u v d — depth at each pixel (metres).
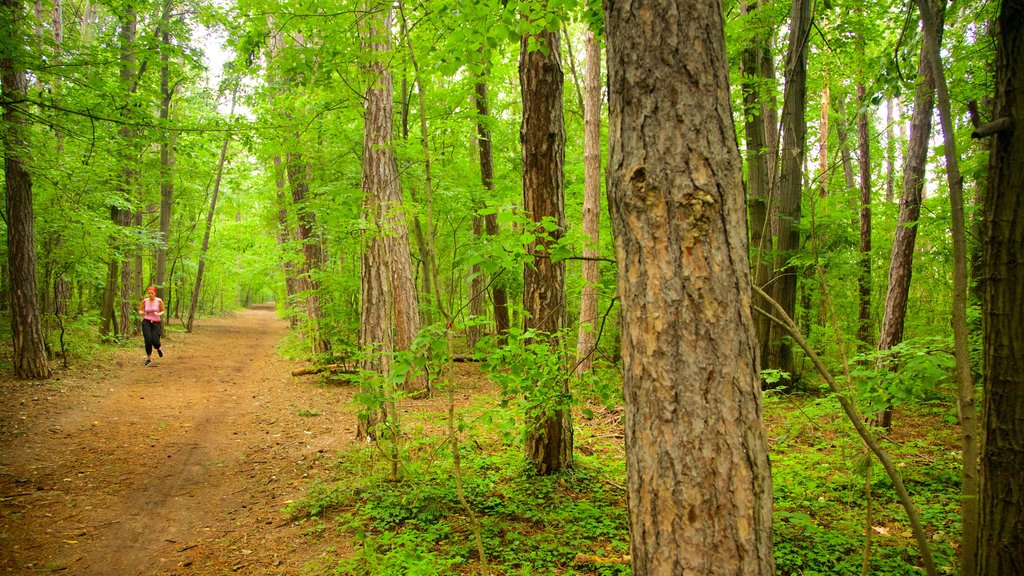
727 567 1.71
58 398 7.83
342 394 9.50
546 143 5.19
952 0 3.74
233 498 4.90
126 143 7.33
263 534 4.16
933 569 2.33
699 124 1.80
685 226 1.79
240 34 5.53
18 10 7.07
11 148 7.53
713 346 1.76
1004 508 2.27
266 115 8.38
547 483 5.12
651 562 1.80
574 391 4.90
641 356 1.84
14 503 4.50
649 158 1.83
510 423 4.18
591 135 8.87
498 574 3.50
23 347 8.51
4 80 7.21
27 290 8.57
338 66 5.31
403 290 8.72
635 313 1.86
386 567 3.42
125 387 9.27
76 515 4.39
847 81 6.84
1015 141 2.27
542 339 4.47
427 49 4.08
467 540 3.97
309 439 6.72
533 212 5.18
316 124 8.69
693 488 1.73
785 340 9.07
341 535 4.10
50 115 6.80
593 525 4.27
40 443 6.06
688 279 1.78
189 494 4.97
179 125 7.42
